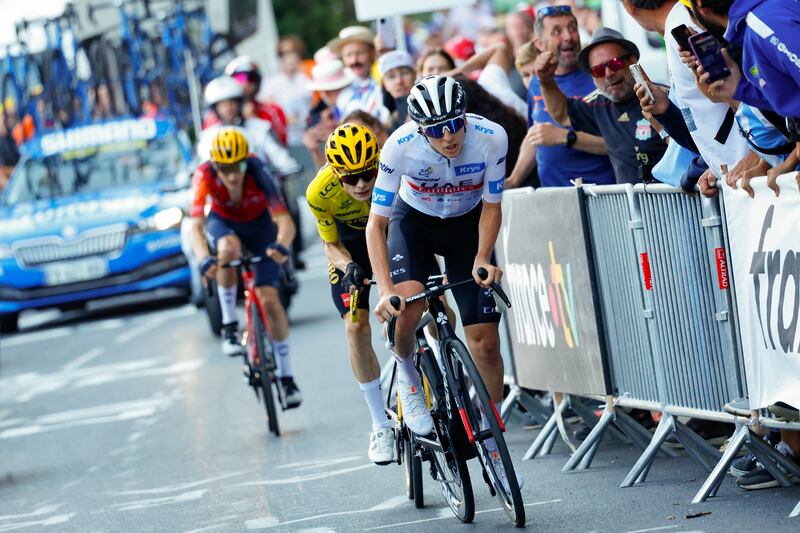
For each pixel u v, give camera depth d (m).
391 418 17.42
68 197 46.72
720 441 18.42
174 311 46.53
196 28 56.19
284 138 41.22
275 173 37.19
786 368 14.41
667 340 16.77
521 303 20.33
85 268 44.19
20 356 40.19
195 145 54.56
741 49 13.72
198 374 32.28
